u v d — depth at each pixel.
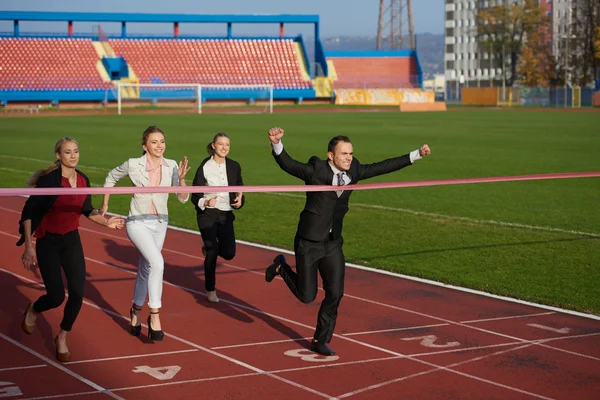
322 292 9.05
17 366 6.49
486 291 9.15
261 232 12.97
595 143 30.69
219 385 6.09
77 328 7.58
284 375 6.32
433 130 38.91
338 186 6.39
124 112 60.47
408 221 13.93
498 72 127.19
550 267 10.34
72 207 6.41
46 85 68.56
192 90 73.44
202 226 8.43
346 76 84.00
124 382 6.15
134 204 7.19
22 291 9.07
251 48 79.56
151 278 6.95
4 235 12.69
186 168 7.31
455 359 6.76
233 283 9.52
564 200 16.34
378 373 6.39
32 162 24.28
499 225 13.45
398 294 8.98
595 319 8.02
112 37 76.19
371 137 34.22
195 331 7.53
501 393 5.99
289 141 31.69
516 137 34.06
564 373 6.45
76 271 6.48
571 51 97.56
